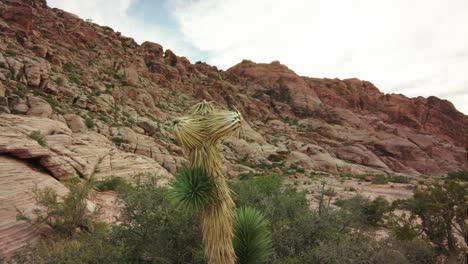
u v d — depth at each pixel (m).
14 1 57.19
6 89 33.28
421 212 8.67
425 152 89.56
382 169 69.62
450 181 8.58
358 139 83.12
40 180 15.42
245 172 47.31
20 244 8.88
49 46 55.81
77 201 10.60
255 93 107.06
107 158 27.58
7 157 16.83
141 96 60.12
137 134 41.72
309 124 90.00
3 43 43.88
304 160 59.03
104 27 90.31
